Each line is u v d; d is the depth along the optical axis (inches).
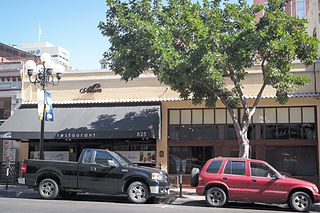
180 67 563.5
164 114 788.6
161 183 562.6
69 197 620.4
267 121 752.3
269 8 622.8
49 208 475.2
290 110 748.0
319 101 729.6
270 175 535.5
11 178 813.9
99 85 831.1
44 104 691.4
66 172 583.8
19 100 864.9
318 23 794.8
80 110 800.3
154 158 789.2
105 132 731.4
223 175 548.7
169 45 592.1
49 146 835.4
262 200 529.3
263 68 616.1
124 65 641.6
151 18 647.1
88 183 574.9
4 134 762.2
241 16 625.9
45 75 695.7
